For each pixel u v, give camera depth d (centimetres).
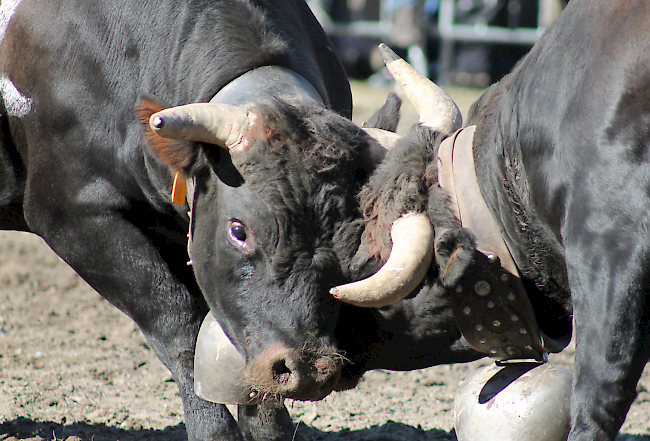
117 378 1639
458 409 980
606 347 817
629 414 1488
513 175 934
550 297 962
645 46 805
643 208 797
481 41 5694
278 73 1127
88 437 1345
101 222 1226
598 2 866
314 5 5981
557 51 891
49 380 1602
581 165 834
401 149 992
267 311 992
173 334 1208
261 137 992
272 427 1250
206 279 1066
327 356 977
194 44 1184
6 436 1323
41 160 1264
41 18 1271
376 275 922
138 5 1228
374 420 1462
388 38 5834
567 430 926
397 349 1039
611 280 810
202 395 1076
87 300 2112
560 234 883
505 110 950
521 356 987
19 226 1410
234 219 1003
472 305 958
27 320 1939
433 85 1123
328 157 977
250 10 1213
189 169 1049
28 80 1273
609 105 820
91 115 1223
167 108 1019
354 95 4822
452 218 956
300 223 971
